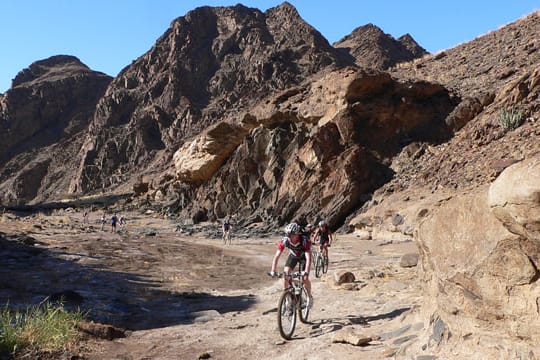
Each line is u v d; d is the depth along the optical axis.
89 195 102.06
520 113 26.97
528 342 3.83
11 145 150.38
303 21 125.81
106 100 127.25
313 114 38.69
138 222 49.91
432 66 54.94
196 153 48.47
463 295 4.47
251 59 120.19
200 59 125.75
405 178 32.19
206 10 139.25
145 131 111.88
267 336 7.02
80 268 16.42
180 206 54.31
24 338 6.45
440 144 34.66
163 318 9.05
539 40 43.56
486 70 44.09
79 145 139.38
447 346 4.62
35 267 16.22
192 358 6.23
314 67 104.31
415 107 36.97
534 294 3.77
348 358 5.45
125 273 15.77
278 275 7.00
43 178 134.62
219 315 9.07
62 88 164.62
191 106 108.50
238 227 38.16
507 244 3.96
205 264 19.05
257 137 42.62
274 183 39.97
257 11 139.50
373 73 37.06
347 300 9.41
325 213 32.97
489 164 24.75
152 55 134.12
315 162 35.91
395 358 5.11
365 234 27.78
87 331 7.21
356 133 35.81
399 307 7.90
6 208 75.62
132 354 6.50
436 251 5.03
